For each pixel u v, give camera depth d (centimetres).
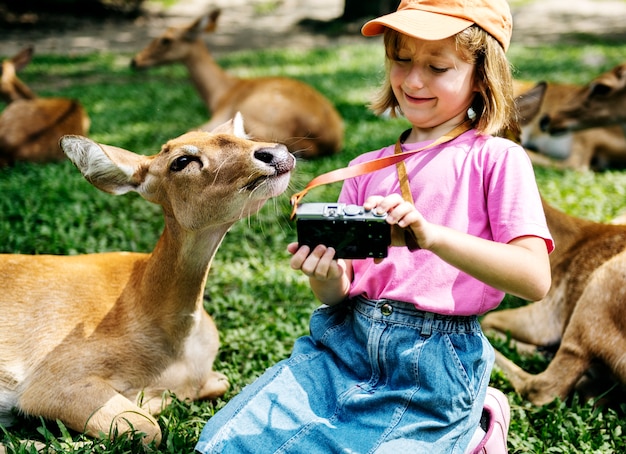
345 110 1070
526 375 399
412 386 273
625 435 352
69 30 2198
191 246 343
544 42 1822
